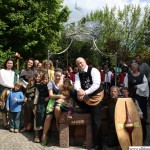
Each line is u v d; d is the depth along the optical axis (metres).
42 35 19.08
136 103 6.61
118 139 5.91
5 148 6.18
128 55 33.62
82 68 6.37
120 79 10.84
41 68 7.67
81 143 6.58
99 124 6.21
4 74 8.09
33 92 7.37
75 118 6.39
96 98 6.24
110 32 38.03
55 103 6.47
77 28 13.33
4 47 18.12
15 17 17.28
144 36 38.31
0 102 7.88
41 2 18.81
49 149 6.22
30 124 7.51
